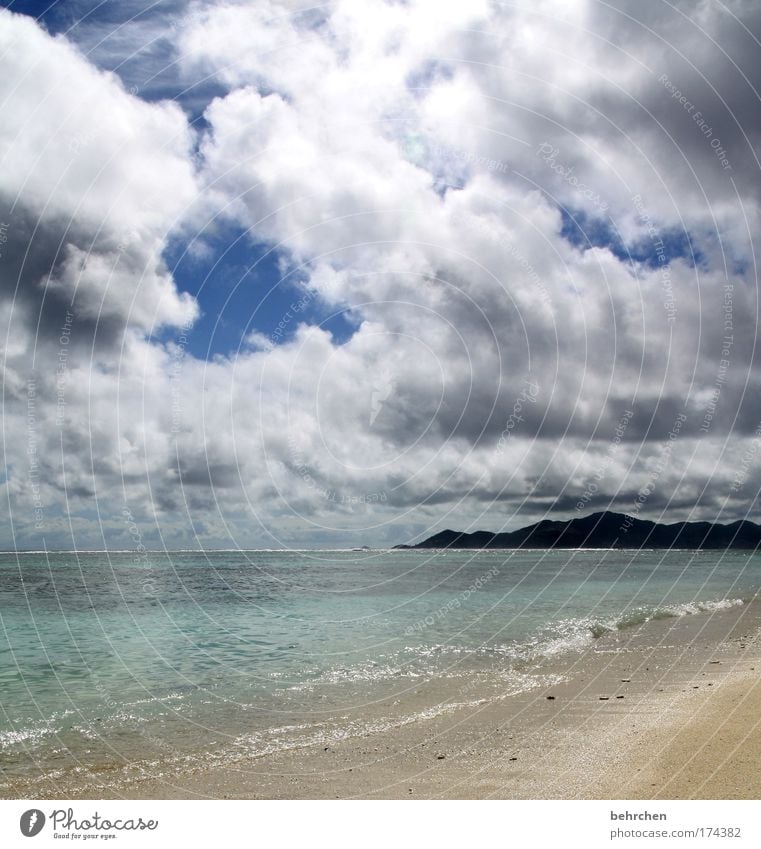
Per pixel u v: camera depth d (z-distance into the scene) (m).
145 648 17.56
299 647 17.28
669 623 20.28
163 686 13.14
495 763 8.20
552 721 9.91
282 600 28.31
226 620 22.31
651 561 74.75
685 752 7.87
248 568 56.41
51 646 17.89
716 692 10.77
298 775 8.08
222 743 9.49
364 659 15.55
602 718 9.86
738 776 6.99
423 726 10.05
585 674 13.20
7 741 9.65
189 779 8.06
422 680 13.19
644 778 7.23
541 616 22.50
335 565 64.69
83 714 11.11
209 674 14.20
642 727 9.14
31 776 8.25
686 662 13.88
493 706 11.03
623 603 26.59
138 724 10.51
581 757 8.15
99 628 20.95
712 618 21.38
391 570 54.72
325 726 10.24
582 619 21.64
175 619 22.98
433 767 8.18
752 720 8.84
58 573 47.56
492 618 22.11
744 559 77.19
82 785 7.90
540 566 61.12
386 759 8.58
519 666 14.31
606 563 70.50
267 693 12.38
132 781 8.04
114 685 13.28
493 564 66.69
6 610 25.12
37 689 13.00
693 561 72.00
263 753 9.00
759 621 20.33
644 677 12.60
